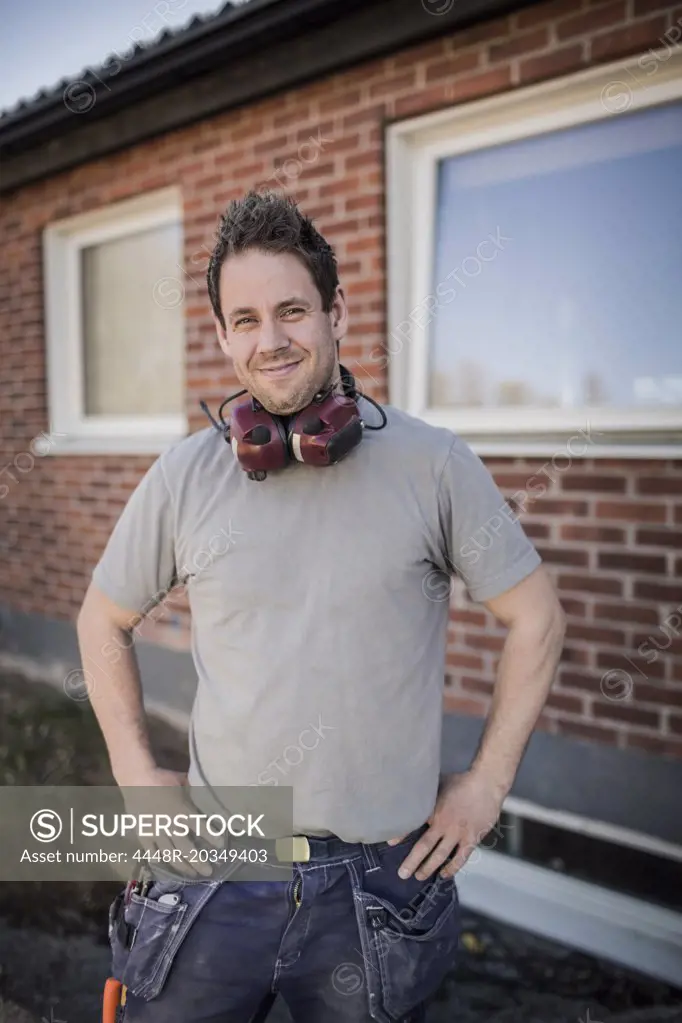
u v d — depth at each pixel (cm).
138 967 136
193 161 385
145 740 151
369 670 131
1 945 264
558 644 142
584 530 280
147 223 437
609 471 273
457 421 321
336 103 329
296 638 132
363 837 132
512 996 236
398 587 132
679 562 260
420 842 137
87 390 493
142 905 139
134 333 464
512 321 309
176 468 142
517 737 139
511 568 137
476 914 276
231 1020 138
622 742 274
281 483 135
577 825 280
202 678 141
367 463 134
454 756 316
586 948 254
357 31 307
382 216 321
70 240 480
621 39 258
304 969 135
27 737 405
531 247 303
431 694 138
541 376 304
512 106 293
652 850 264
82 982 246
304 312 128
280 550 133
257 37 322
